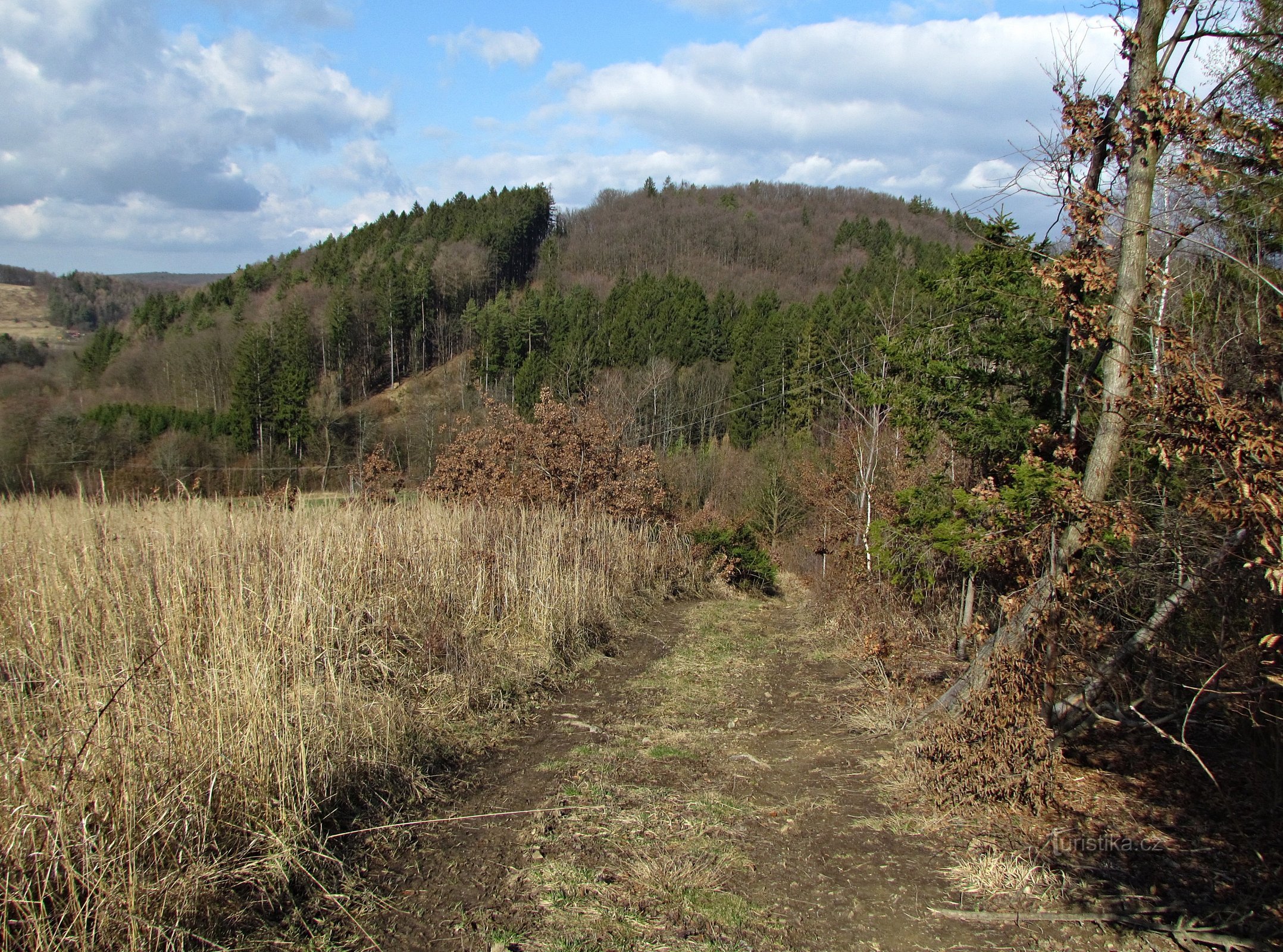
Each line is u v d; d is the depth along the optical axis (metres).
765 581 22.02
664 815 5.11
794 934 3.78
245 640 5.27
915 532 10.30
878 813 5.30
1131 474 6.28
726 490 31.88
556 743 6.60
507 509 13.58
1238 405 4.08
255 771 4.23
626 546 15.69
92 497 9.48
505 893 3.99
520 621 9.48
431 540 9.91
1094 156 5.72
